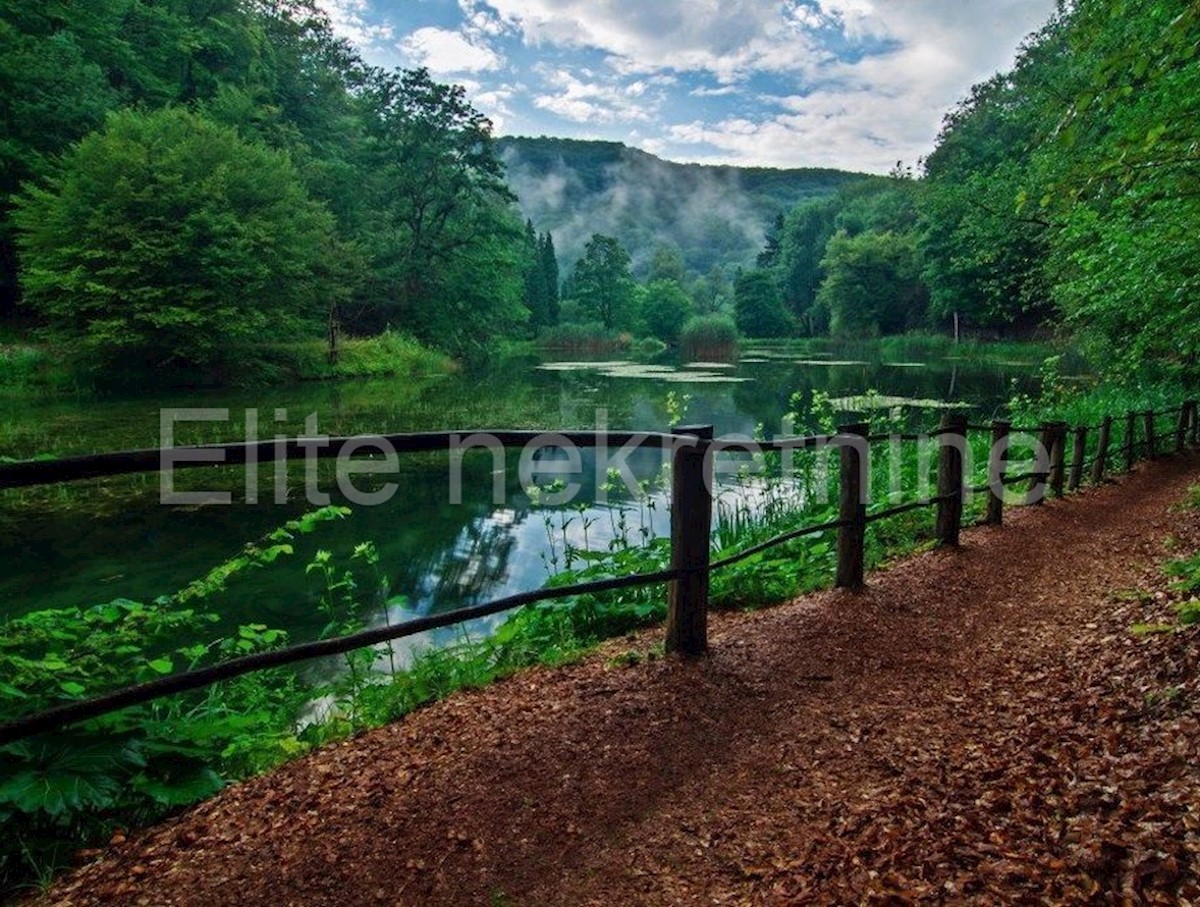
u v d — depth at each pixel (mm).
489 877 1890
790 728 2686
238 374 29234
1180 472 9445
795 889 1779
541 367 43906
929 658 3412
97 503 10047
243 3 48906
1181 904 1528
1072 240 8875
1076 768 2160
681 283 136000
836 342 71250
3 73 29297
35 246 26047
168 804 2369
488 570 7457
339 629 5812
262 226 29031
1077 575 4906
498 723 2732
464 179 45688
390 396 24750
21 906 1819
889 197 75938
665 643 3387
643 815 2164
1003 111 18344
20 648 3180
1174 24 2650
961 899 1648
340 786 2312
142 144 27141
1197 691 2414
